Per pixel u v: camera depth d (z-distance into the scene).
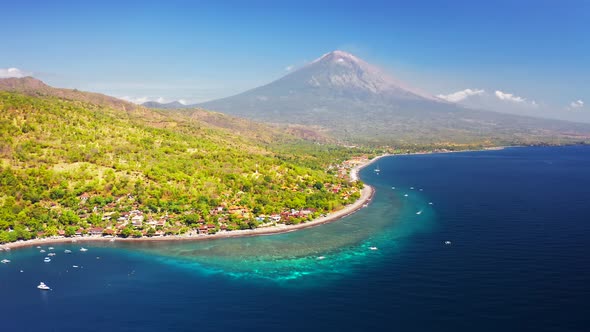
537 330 141.38
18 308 170.00
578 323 144.38
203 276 197.38
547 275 182.12
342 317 155.38
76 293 182.00
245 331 148.12
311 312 159.88
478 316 151.38
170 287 186.00
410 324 148.50
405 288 176.62
